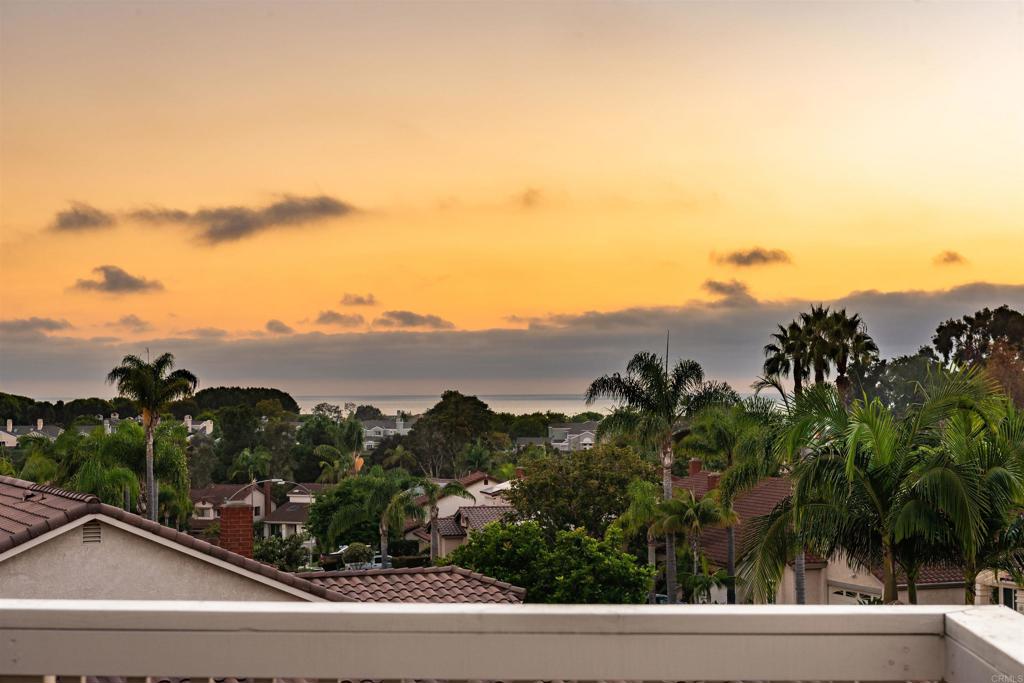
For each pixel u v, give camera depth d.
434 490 61.47
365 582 13.44
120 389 54.75
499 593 13.65
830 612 2.10
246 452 117.31
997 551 15.19
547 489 45.25
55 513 11.10
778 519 17.78
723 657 2.09
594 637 2.10
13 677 2.15
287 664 2.11
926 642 2.09
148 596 10.86
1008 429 15.27
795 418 16.16
